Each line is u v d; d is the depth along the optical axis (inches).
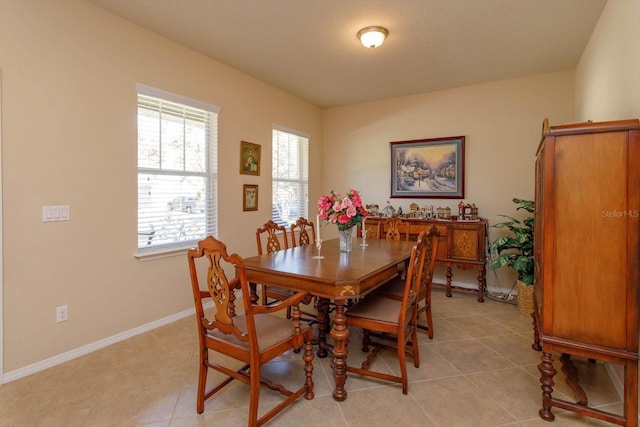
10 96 83.7
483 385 83.2
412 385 83.0
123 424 68.3
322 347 97.7
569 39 120.0
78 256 97.9
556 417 71.3
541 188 74.9
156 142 121.3
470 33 115.8
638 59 72.6
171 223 127.4
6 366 83.9
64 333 94.8
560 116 151.3
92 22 100.0
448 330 117.6
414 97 185.9
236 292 154.3
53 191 92.2
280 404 69.4
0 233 82.4
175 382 83.7
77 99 97.0
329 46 126.6
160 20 108.8
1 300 82.7
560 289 67.1
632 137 61.1
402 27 111.7
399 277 113.3
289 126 186.5
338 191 212.4
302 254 106.7
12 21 83.8
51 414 71.1
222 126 144.9
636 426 62.4
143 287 115.6
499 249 142.9
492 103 165.2
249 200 160.6
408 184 187.5
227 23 110.4
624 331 62.5
